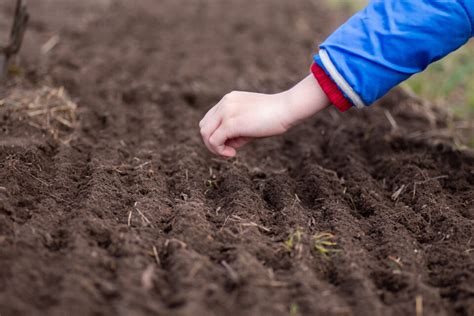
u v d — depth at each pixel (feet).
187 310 3.98
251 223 4.54
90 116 5.68
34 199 4.65
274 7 9.18
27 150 4.95
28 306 3.98
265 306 4.07
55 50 6.73
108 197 4.70
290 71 6.82
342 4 9.86
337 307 4.10
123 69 6.55
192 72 6.57
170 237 4.42
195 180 4.98
